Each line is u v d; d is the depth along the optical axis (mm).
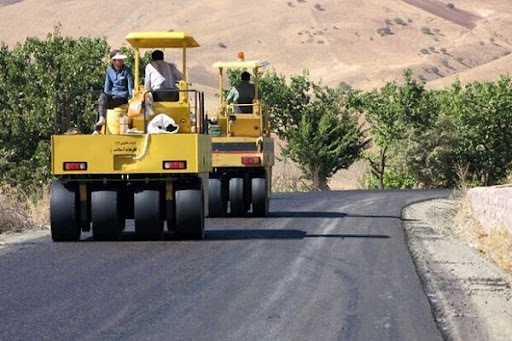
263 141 31188
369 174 79750
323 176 70688
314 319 13109
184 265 18344
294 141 69938
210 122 32188
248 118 32219
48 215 29016
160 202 23281
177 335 12094
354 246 21828
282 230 25938
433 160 72438
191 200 22844
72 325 12688
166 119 23312
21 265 18422
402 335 12188
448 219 32844
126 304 14164
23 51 53219
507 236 22188
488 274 18109
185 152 22656
